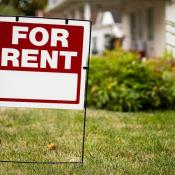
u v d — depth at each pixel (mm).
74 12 28047
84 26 4859
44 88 4867
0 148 5906
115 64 10406
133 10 25312
